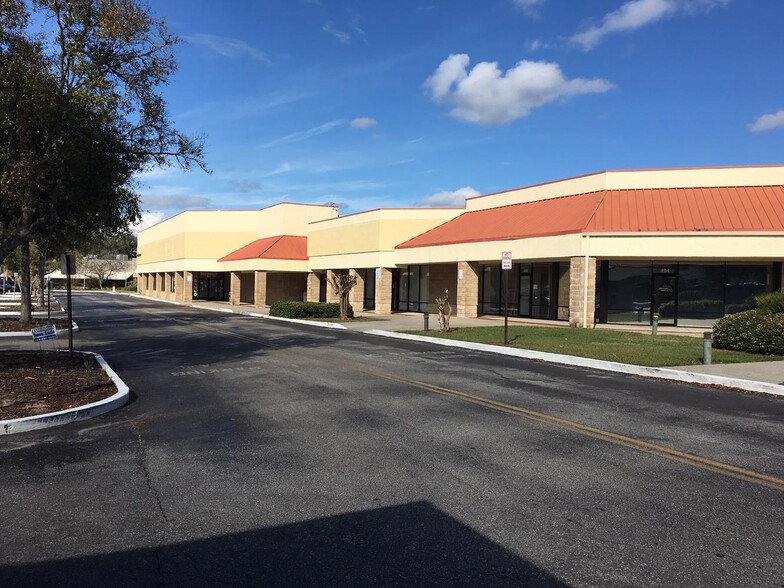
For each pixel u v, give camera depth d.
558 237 22.11
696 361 12.84
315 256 39.97
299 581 3.59
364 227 34.25
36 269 47.41
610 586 3.51
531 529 4.31
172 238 55.41
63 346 16.69
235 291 45.56
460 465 5.77
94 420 7.88
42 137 10.33
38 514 4.66
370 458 6.01
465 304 27.39
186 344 17.36
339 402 8.80
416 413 8.05
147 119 12.89
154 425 7.57
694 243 20.11
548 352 14.49
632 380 11.12
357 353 15.06
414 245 30.31
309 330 22.67
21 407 8.21
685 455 6.09
